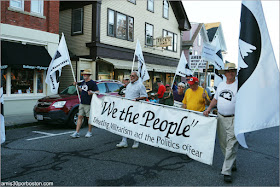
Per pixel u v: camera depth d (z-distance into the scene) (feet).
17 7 35.27
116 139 21.44
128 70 55.72
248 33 11.57
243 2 11.73
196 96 16.35
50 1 39.34
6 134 23.43
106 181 12.58
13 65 33.22
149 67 58.13
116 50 52.03
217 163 15.74
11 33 34.32
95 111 19.30
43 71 39.47
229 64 13.08
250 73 11.41
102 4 48.55
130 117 17.13
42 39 38.42
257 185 12.41
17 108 35.58
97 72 48.19
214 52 17.87
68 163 15.19
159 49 65.10
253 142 21.95
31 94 37.83
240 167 15.19
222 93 13.34
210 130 13.35
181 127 14.58
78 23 50.62
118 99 17.97
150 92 41.01
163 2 65.67
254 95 11.32
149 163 15.42
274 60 11.50
